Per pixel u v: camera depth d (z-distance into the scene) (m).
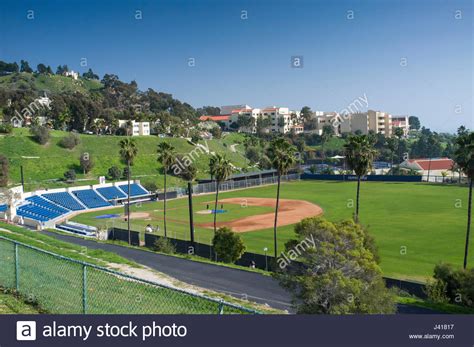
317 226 26.08
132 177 137.12
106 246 52.50
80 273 22.86
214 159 69.88
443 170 179.00
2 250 26.28
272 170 165.25
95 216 95.75
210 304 19.75
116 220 89.62
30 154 133.00
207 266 41.53
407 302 32.53
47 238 39.59
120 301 18.52
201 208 105.38
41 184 115.62
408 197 109.94
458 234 66.44
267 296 31.69
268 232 74.25
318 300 23.42
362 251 25.28
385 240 63.50
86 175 132.25
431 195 112.62
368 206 97.94
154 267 41.19
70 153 141.00
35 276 20.88
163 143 77.06
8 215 76.31
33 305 17.11
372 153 61.88
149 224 83.50
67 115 176.50
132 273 28.64
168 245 56.03
